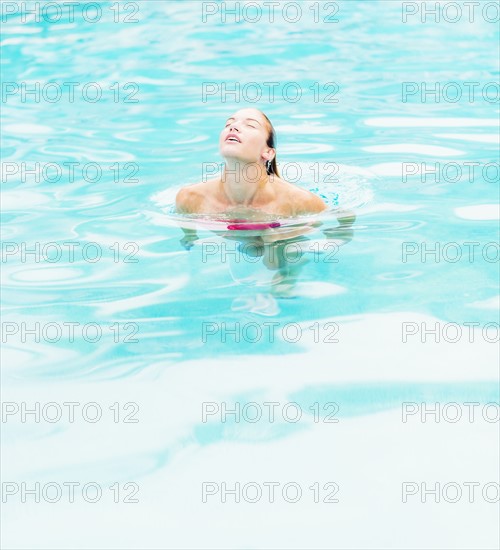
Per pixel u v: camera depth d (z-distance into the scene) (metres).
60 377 13.34
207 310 14.94
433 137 23.64
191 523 10.57
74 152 23.20
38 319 14.88
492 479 11.15
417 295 15.24
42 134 24.72
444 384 12.96
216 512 10.73
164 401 12.75
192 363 13.56
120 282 16.03
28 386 13.16
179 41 33.50
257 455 11.70
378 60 30.84
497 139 23.33
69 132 24.83
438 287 15.48
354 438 11.96
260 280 15.89
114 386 13.10
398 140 23.44
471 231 17.73
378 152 22.61
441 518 10.54
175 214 19.00
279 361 13.55
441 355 13.62
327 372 13.29
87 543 10.28
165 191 20.28
